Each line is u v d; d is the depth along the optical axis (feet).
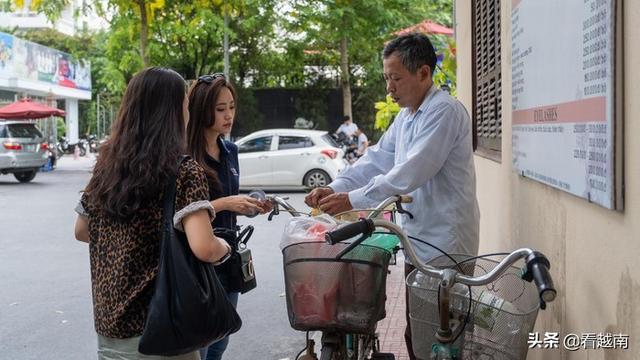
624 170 7.49
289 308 10.06
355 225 8.76
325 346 9.96
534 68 11.40
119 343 8.66
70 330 20.74
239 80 87.35
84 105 152.35
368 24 74.54
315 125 90.48
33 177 68.54
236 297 12.59
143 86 8.87
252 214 10.82
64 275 27.86
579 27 8.66
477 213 12.35
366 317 9.77
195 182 8.60
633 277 7.29
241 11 50.06
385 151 13.52
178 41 71.31
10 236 36.73
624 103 7.46
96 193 8.73
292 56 85.30
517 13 13.10
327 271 9.77
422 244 12.14
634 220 7.24
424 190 12.14
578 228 9.39
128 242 8.59
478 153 21.98
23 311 22.72
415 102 12.30
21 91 102.99
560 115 9.64
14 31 126.11
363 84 91.30
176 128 8.87
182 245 8.45
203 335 8.42
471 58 23.54
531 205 12.60
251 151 55.21
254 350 19.03
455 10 30.30
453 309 9.09
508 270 10.02
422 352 9.50
